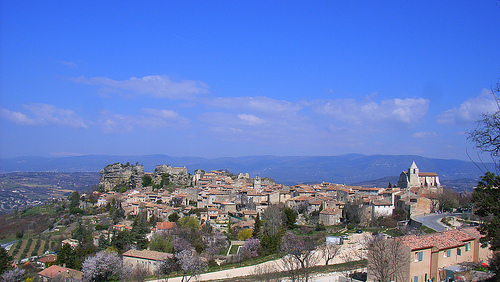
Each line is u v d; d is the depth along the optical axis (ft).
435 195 530.68
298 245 347.15
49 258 505.25
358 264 306.55
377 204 511.40
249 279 296.10
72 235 618.44
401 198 520.42
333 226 532.32
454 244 237.25
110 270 392.68
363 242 374.63
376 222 490.08
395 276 219.82
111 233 577.84
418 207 482.28
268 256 398.42
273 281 273.33
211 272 343.26
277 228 490.90
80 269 435.53
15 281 377.50
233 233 538.47
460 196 574.15
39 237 649.61
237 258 405.59
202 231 527.81
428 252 226.38
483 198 194.80
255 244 429.79
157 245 463.42
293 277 250.57
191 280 322.55
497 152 142.72
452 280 219.61
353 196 641.81
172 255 395.34
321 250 347.97
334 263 333.83
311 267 306.35
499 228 188.85
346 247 367.04
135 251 417.49
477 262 246.47
